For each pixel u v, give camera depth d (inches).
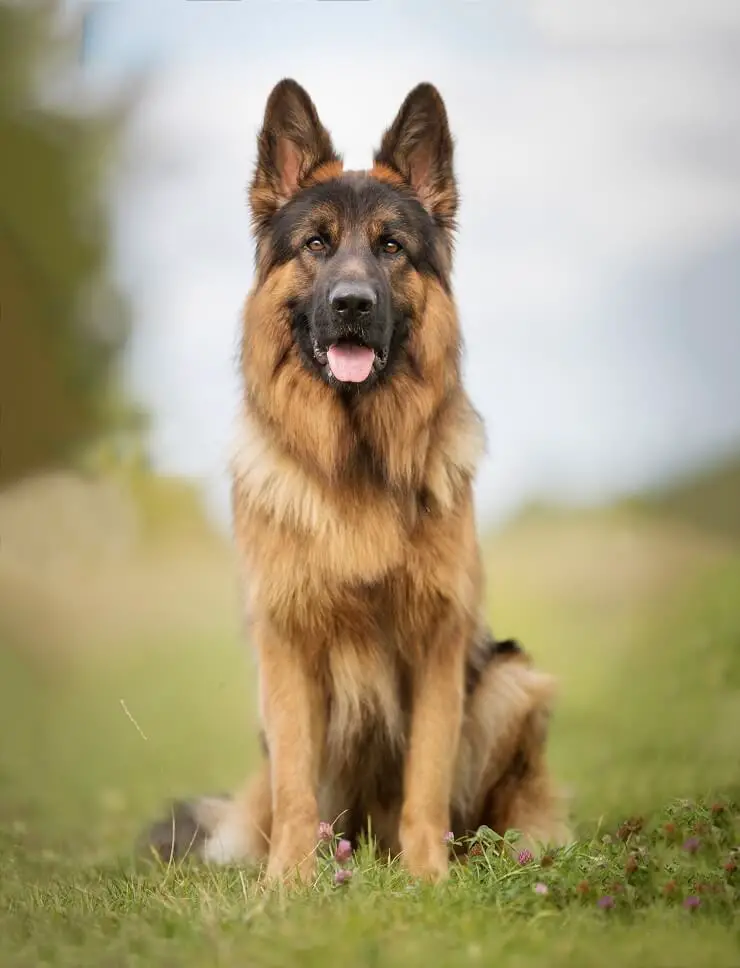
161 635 780.0
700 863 223.3
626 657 576.4
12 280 755.4
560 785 303.1
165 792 436.5
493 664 287.3
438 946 177.0
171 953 179.5
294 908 198.7
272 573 259.1
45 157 763.4
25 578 766.5
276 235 273.7
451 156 281.9
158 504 882.1
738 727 407.8
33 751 518.6
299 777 258.7
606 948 177.5
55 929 200.4
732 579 578.2
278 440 263.4
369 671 266.1
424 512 259.6
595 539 955.3
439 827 258.8
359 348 253.0
